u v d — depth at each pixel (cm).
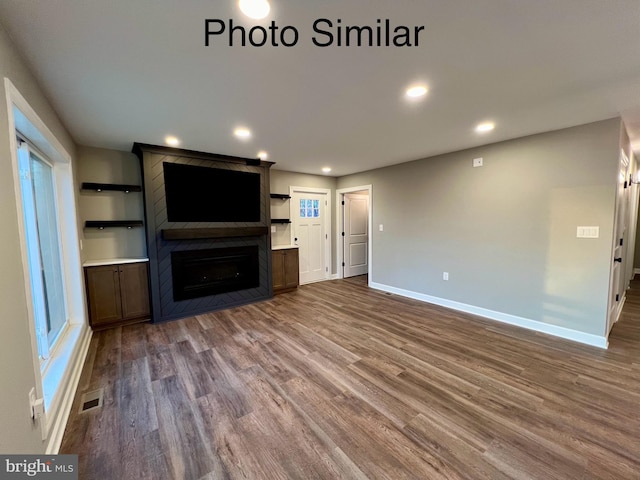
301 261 575
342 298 471
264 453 157
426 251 441
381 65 177
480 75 190
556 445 161
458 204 394
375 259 532
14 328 125
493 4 128
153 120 265
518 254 338
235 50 161
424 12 133
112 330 336
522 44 157
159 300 364
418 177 445
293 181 557
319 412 190
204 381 228
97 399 205
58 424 169
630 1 125
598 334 285
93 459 153
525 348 282
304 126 286
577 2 126
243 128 291
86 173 354
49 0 120
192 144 350
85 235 355
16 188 137
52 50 156
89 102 223
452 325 344
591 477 141
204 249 400
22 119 169
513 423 179
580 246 292
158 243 362
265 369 245
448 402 200
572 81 198
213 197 407
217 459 153
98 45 153
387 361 258
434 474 143
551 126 291
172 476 143
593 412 188
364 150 386
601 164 277
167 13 131
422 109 245
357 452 158
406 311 399
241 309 417
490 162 356
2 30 133
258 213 455
